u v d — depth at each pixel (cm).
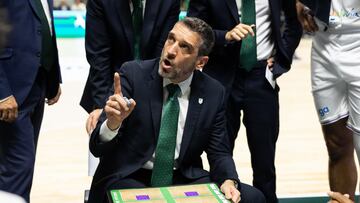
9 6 787
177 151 722
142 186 696
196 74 727
